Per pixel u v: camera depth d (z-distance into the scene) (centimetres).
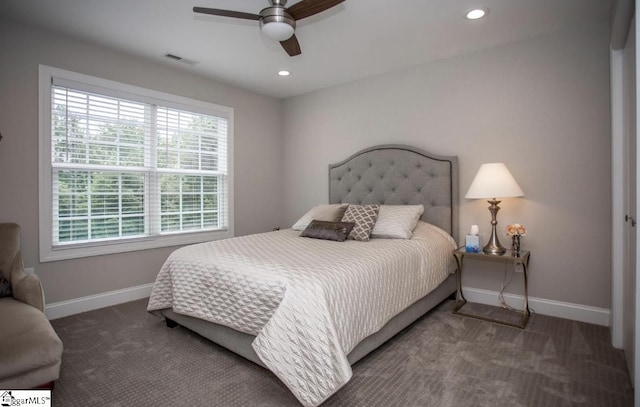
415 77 371
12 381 160
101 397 184
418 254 274
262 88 448
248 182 457
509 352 232
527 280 304
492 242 302
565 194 289
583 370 208
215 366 217
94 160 325
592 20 273
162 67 367
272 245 287
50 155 296
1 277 231
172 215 386
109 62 328
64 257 305
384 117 395
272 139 488
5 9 257
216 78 409
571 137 286
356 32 291
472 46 320
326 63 363
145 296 360
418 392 187
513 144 313
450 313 309
